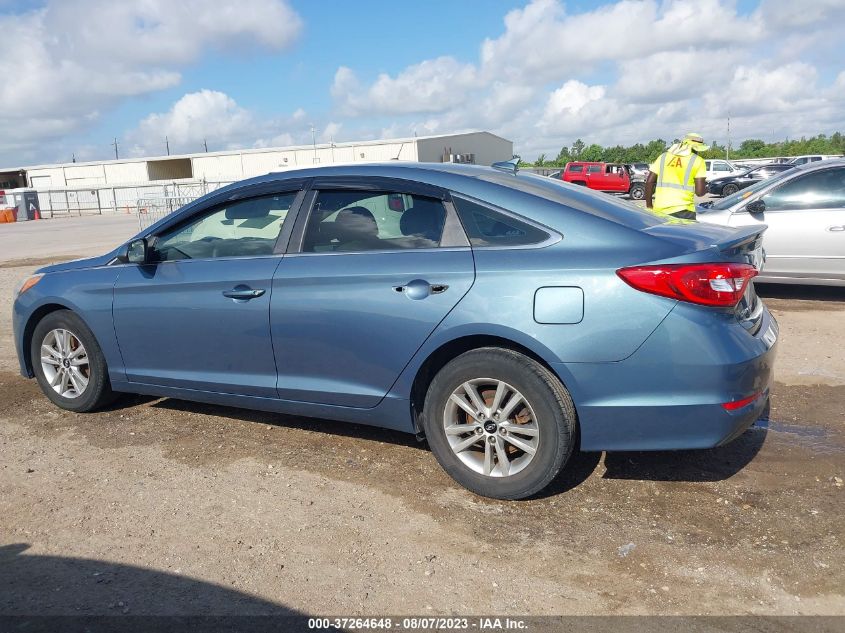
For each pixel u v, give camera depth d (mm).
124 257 4742
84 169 68062
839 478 3824
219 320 4242
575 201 3703
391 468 4062
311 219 4117
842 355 6105
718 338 3271
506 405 3566
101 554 3221
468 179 3820
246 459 4215
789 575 2971
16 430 4730
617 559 3119
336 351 3922
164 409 5090
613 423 3375
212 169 61781
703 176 8070
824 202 7852
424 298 3635
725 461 4062
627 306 3291
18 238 25797
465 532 3363
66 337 4953
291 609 2812
